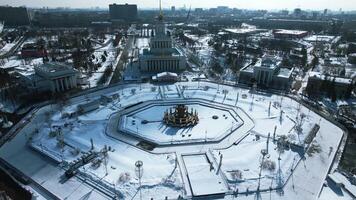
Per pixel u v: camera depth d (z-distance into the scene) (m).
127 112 151.75
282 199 86.81
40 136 124.50
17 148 115.50
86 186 92.62
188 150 114.81
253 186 92.12
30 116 145.38
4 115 144.25
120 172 99.56
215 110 156.38
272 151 113.00
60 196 87.81
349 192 90.00
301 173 99.50
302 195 88.69
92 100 168.50
